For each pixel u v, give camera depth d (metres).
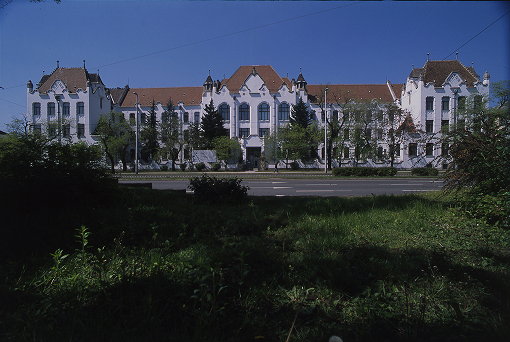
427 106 46.12
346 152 48.66
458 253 4.76
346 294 3.46
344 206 8.45
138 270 3.86
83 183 6.72
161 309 3.03
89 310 3.05
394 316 3.05
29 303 3.19
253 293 3.37
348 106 43.75
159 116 56.53
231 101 52.56
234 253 4.54
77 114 50.41
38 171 6.07
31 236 4.88
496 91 30.66
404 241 5.32
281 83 54.16
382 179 23.81
